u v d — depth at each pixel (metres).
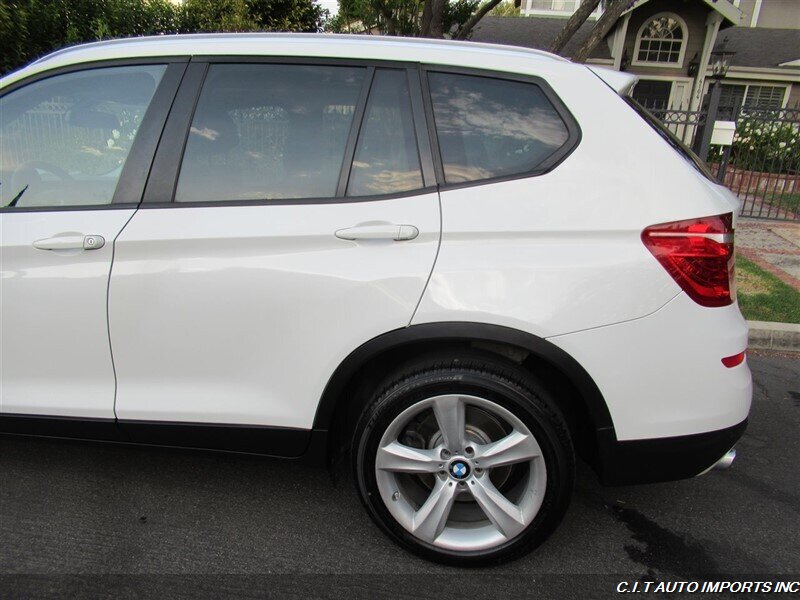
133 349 2.27
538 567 2.31
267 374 2.22
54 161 2.41
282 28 9.53
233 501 2.66
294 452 2.31
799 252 7.13
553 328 2.01
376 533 2.48
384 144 2.21
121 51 2.38
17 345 2.33
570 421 2.31
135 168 2.29
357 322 2.10
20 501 2.62
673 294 2.01
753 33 20.83
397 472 2.24
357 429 2.21
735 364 2.11
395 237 2.08
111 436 2.39
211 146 2.28
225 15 8.78
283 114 2.27
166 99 2.32
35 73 2.43
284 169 2.24
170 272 2.18
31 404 2.38
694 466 2.16
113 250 2.21
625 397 2.06
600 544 2.44
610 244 2.03
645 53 17.16
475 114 2.20
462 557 2.23
